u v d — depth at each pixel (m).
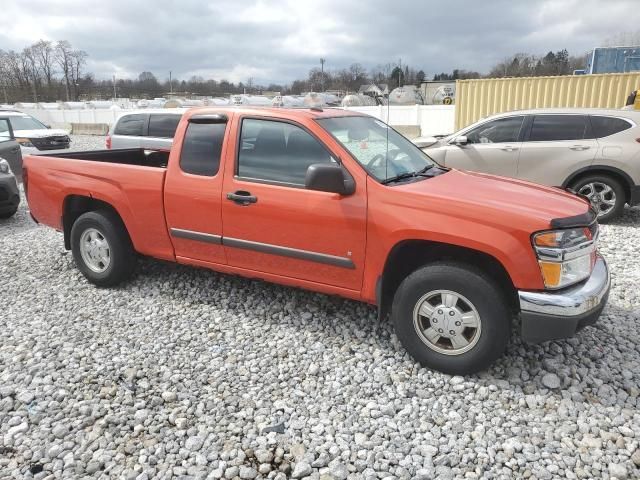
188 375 3.71
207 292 5.15
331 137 4.00
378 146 4.30
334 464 2.83
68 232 5.59
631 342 4.09
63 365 3.86
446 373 3.65
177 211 4.66
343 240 3.87
